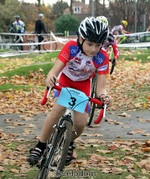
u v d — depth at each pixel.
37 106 11.19
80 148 6.94
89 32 4.85
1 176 5.69
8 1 45.31
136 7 47.75
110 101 4.92
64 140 4.75
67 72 5.30
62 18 48.72
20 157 6.52
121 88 13.74
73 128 5.16
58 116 5.06
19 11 47.22
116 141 7.41
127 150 6.86
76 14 70.19
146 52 22.44
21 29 27.53
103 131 8.27
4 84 14.55
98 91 5.21
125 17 50.12
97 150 6.80
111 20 50.59
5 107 11.11
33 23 51.19
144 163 6.14
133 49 24.06
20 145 7.28
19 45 26.16
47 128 5.11
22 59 21.88
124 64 19.09
